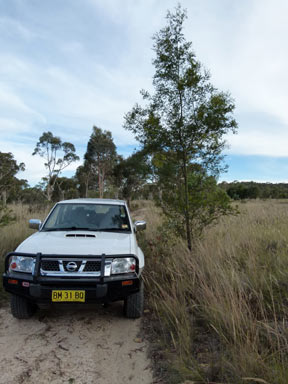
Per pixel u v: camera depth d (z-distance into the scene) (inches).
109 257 122.8
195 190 215.0
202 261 181.9
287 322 116.6
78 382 90.5
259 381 80.4
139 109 216.2
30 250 126.0
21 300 131.3
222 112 199.6
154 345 113.2
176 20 202.2
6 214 283.3
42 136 1628.9
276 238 244.1
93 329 128.0
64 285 116.6
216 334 116.3
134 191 1464.1
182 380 88.7
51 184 1696.6
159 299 147.6
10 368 97.5
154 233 274.5
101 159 1823.3
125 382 90.7
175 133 206.1
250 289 144.8
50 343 115.3
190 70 198.7
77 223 165.0
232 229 290.2
